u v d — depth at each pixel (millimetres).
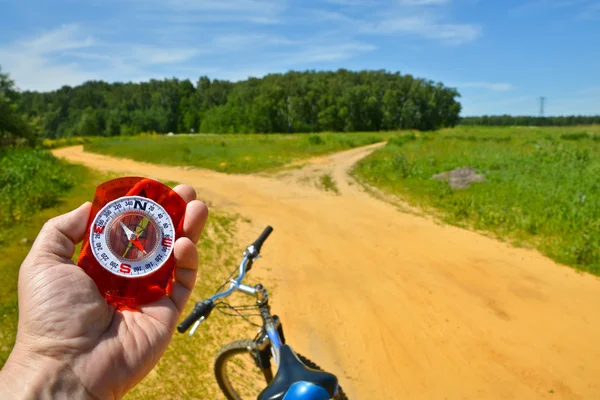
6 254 6797
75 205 10992
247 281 6449
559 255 7574
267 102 78625
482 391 4234
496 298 6090
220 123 81375
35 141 37125
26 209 9508
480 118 108812
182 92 102688
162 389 3873
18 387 868
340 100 84625
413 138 34062
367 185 14672
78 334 966
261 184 15328
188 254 1148
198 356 4406
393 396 4184
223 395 3867
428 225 9727
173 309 1124
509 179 13359
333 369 4547
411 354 4816
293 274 6859
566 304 5910
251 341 3059
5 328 4570
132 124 91750
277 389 2273
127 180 1189
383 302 5969
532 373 4492
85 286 1021
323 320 5469
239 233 8852
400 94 90312
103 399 944
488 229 9258
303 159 22453
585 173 13984
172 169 20453
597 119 93688
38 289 988
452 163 16906
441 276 6840
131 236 1120
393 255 7812
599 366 4586
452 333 5219
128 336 1028
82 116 93125
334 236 8938
